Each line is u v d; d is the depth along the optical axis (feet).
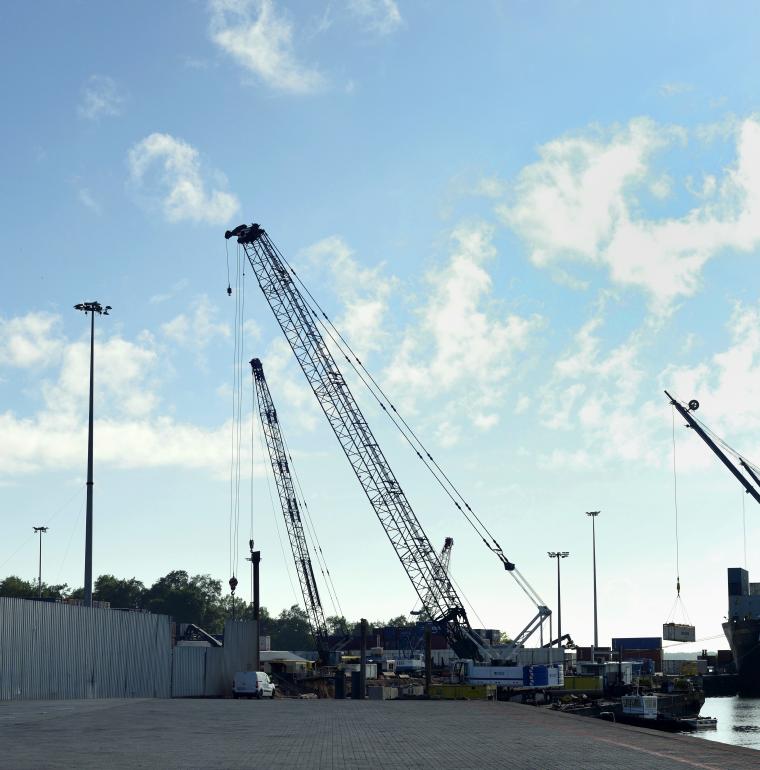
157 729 97.14
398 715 132.57
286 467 486.38
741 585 602.03
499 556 417.08
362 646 331.57
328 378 386.52
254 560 326.85
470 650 396.98
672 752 75.20
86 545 246.88
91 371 261.24
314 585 488.44
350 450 386.52
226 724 107.34
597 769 62.34
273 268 388.57
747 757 71.15
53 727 98.17
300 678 397.60
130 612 230.68
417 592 391.04
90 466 253.03
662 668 643.86
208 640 348.38
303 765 64.28
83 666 201.26
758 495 433.89
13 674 170.91
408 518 385.29
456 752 74.84
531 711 147.54
